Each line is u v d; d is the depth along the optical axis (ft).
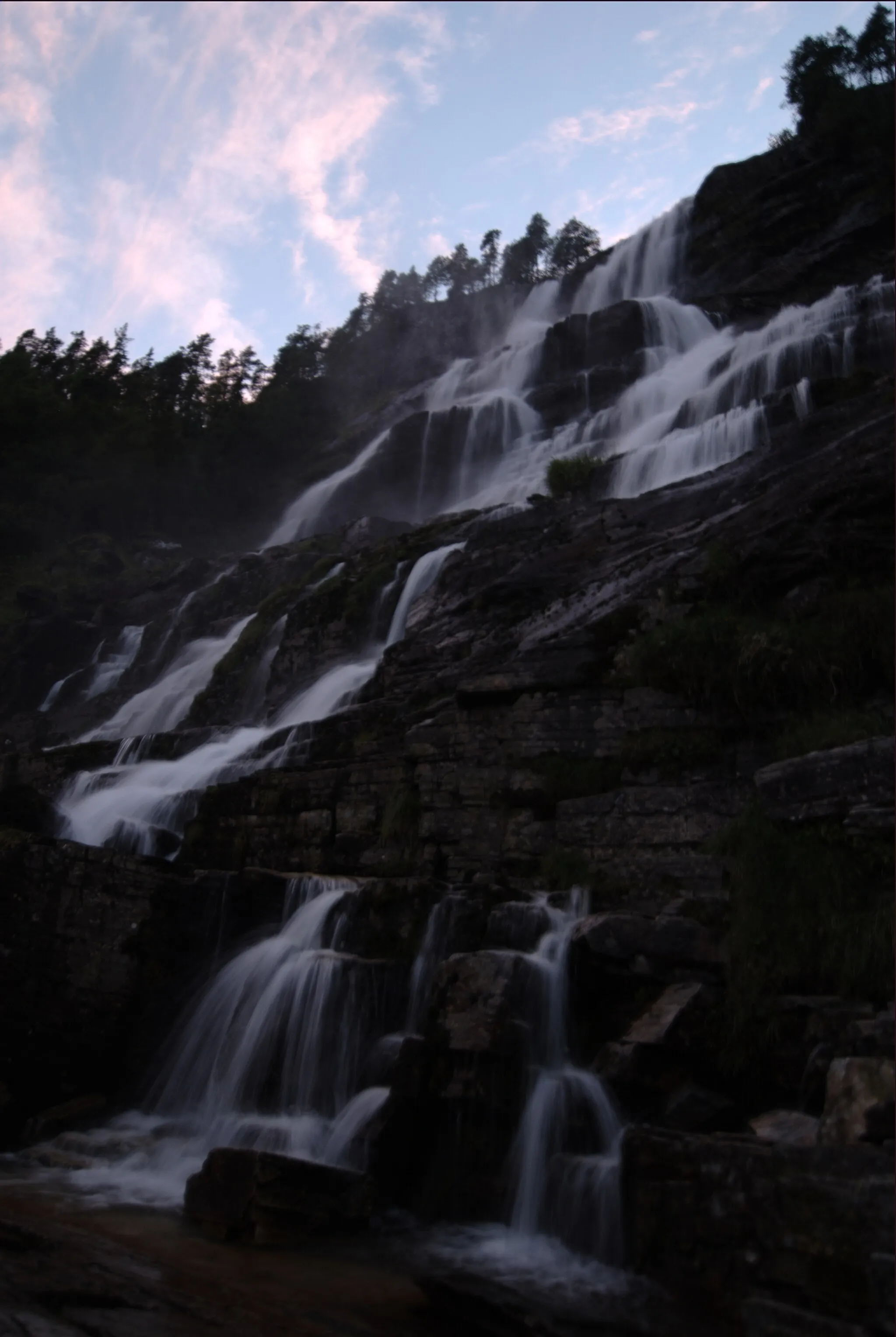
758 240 170.19
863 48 197.98
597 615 46.98
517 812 43.09
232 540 189.37
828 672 38.58
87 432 200.44
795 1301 19.70
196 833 53.93
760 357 102.47
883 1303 17.75
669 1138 23.53
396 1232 27.91
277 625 89.56
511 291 237.04
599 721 43.24
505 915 35.35
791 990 30.37
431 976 35.73
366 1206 28.07
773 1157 20.94
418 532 86.17
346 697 65.77
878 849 31.19
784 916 31.22
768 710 39.65
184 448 199.41
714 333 149.38
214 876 44.88
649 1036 29.25
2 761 75.92
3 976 40.93
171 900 44.52
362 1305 22.29
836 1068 23.22
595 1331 20.36
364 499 156.35
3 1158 35.86
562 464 81.92
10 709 127.95
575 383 143.54
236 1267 24.31
